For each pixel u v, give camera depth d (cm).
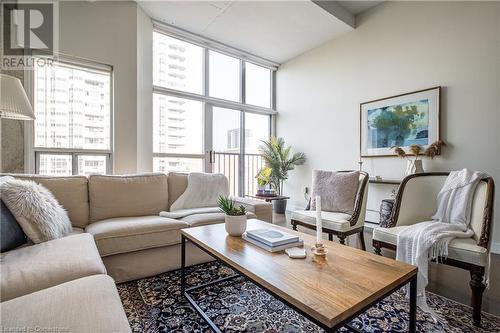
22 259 119
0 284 97
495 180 263
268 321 142
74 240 150
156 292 172
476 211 174
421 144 316
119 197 229
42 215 150
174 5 338
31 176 204
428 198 213
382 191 355
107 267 178
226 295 169
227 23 380
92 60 304
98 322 74
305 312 82
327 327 76
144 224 193
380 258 123
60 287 92
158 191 253
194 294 170
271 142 482
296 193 490
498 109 262
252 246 140
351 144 398
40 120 283
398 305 160
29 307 79
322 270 109
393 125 344
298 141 487
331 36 417
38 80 283
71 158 301
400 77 339
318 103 450
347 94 404
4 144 264
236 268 116
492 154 266
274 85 534
